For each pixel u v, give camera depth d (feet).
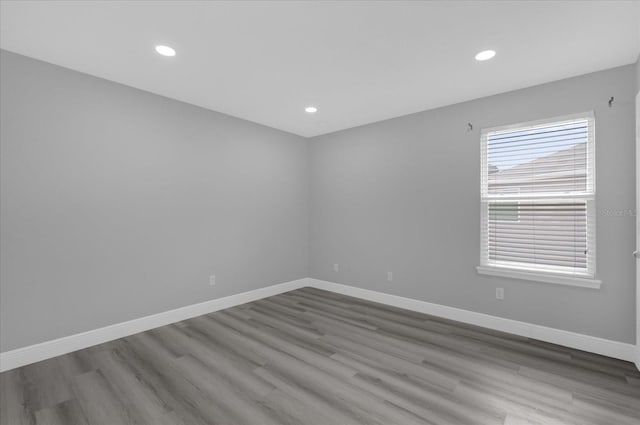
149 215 10.22
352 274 14.33
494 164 10.24
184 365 7.79
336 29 6.70
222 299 12.36
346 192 14.52
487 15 6.18
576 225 8.75
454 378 7.18
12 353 7.61
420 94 10.25
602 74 8.36
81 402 6.29
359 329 10.21
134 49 7.54
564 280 8.81
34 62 7.98
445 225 11.31
